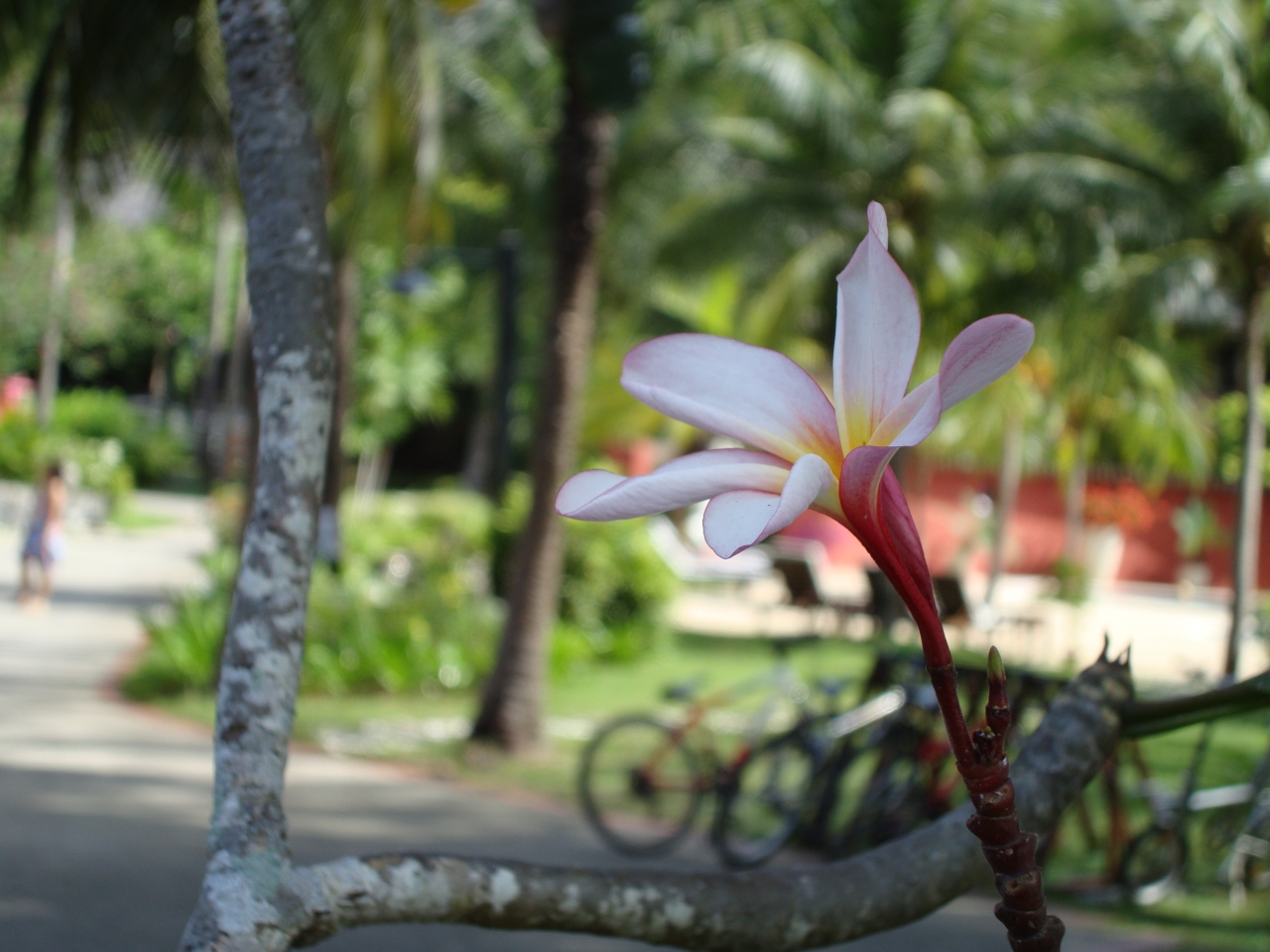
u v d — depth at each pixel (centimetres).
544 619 955
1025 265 1631
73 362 3672
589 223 946
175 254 3158
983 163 1573
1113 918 641
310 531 113
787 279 1697
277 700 110
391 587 1341
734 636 1784
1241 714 106
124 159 819
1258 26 1269
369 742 962
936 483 2791
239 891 98
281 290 114
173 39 778
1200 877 732
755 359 80
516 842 712
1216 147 1334
